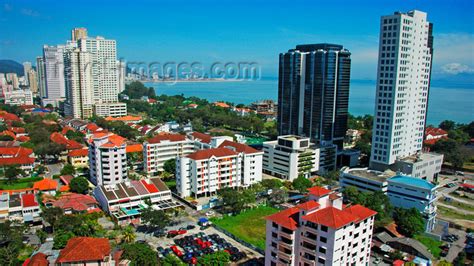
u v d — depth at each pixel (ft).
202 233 512.63
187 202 625.00
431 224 545.03
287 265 376.68
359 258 386.11
